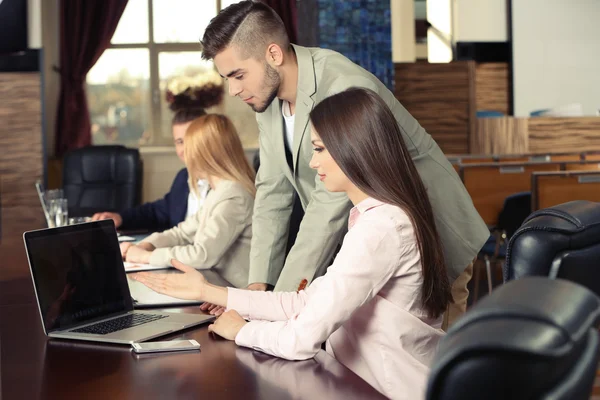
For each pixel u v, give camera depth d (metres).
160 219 4.18
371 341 1.50
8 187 7.34
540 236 0.96
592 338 0.45
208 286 1.68
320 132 1.55
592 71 8.33
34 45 7.39
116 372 1.33
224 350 1.48
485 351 0.39
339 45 8.01
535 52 8.29
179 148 3.68
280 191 2.33
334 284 1.42
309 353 1.40
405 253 1.49
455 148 7.79
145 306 1.98
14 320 1.82
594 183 4.13
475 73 7.79
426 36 8.54
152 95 8.18
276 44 2.02
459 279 2.29
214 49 2.01
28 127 7.35
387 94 2.10
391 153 1.53
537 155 5.87
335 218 1.93
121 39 8.11
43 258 1.67
